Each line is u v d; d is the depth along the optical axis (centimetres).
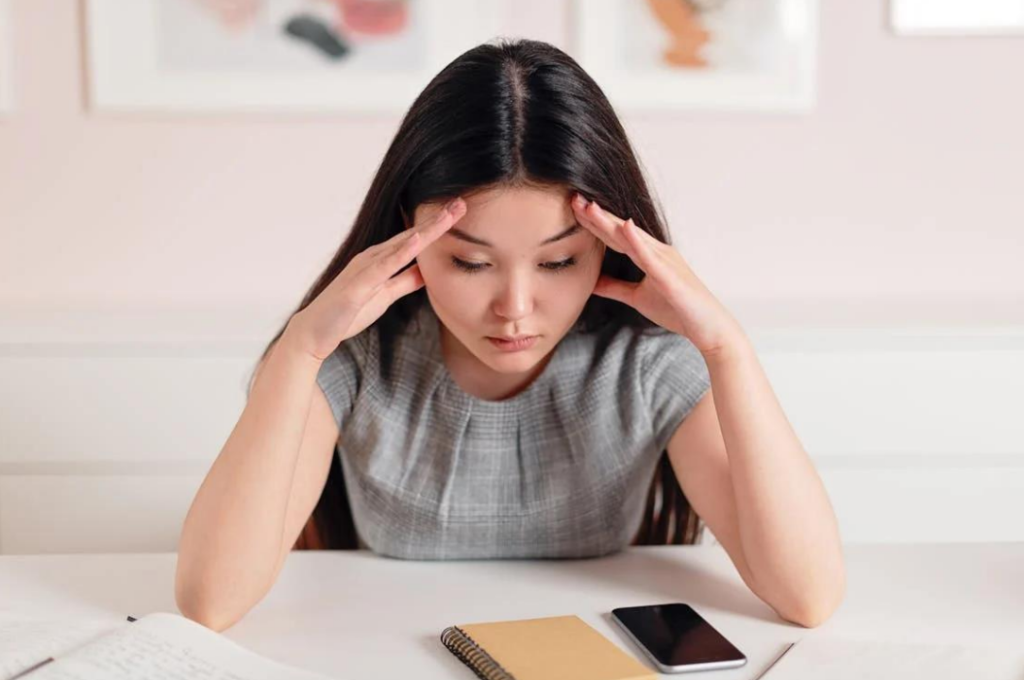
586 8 187
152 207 192
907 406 166
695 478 101
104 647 76
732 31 189
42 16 186
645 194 93
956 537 169
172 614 81
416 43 188
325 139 191
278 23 187
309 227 193
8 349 161
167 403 164
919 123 194
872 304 189
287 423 90
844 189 195
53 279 193
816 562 87
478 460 103
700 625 83
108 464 165
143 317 181
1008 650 79
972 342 165
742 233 195
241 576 86
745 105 191
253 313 186
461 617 88
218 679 72
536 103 83
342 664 79
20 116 188
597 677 72
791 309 184
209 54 187
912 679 74
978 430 167
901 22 190
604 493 103
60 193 191
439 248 85
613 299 103
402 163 88
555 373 103
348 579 97
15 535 165
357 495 107
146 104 187
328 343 90
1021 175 196
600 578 97
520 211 82
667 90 190
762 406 91
